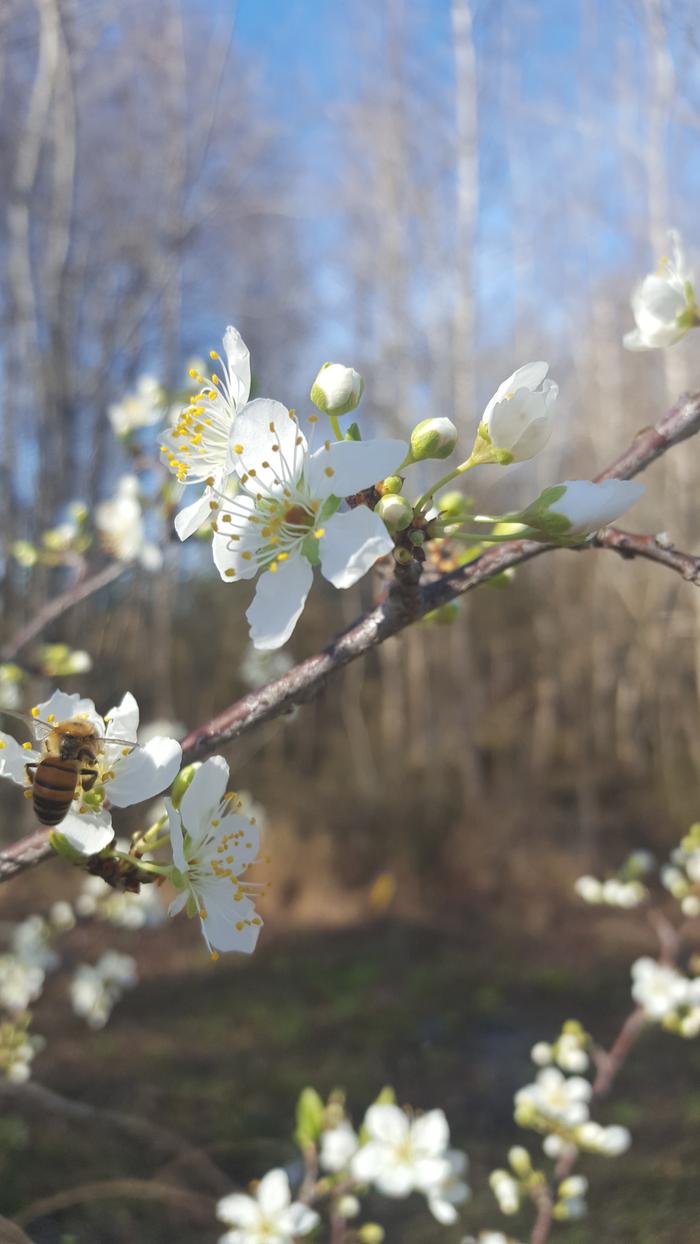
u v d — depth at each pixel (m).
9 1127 0.48
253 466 0.11
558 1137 0.28
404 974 0.76
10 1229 0.18
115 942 0.80
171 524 0.29
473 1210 0.45
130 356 1.00
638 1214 0.44
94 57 0.99
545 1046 0.30
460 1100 0.57
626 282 1.29
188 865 0.11
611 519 0.10
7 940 0.63
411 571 0.11
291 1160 0.48
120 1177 0.45
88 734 0.11
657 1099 0.55
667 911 0.90
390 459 0.11
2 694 0.30
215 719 0.11
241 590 1.26
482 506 1.01
